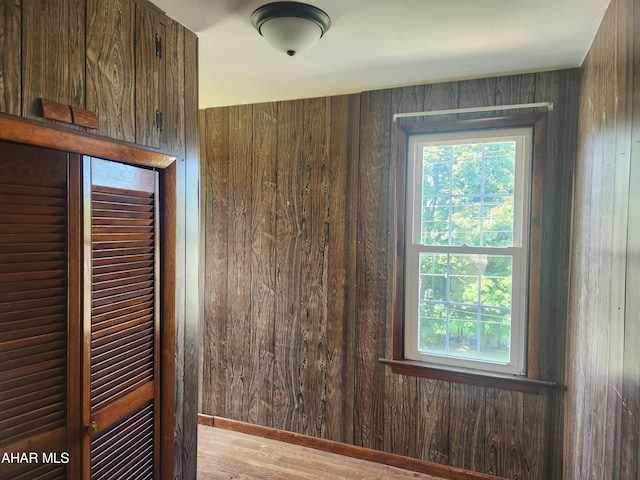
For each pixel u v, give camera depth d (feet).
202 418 9.40
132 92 4.57
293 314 8.62
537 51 5.96
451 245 7.51
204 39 5.78
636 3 3.58
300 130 8.44
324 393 8.40
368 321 8.03
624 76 3.91
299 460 8.03
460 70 6.77
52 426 3.76
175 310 5.33
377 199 7.91
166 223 5.14
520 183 7.04
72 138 3.79
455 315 7.52
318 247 8.38
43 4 3.57
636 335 3.41
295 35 5.01
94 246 4.09
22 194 3.45
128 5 4.51
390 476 7.54
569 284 6.63
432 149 7.61
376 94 7.84
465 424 7.38
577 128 6.48
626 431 3.63
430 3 4.66
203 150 9.25
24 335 3.51
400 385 7.80
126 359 4.58
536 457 6.95
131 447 4.67
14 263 3.42
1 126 3.20
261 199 8.80
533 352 6.89
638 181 3.44
